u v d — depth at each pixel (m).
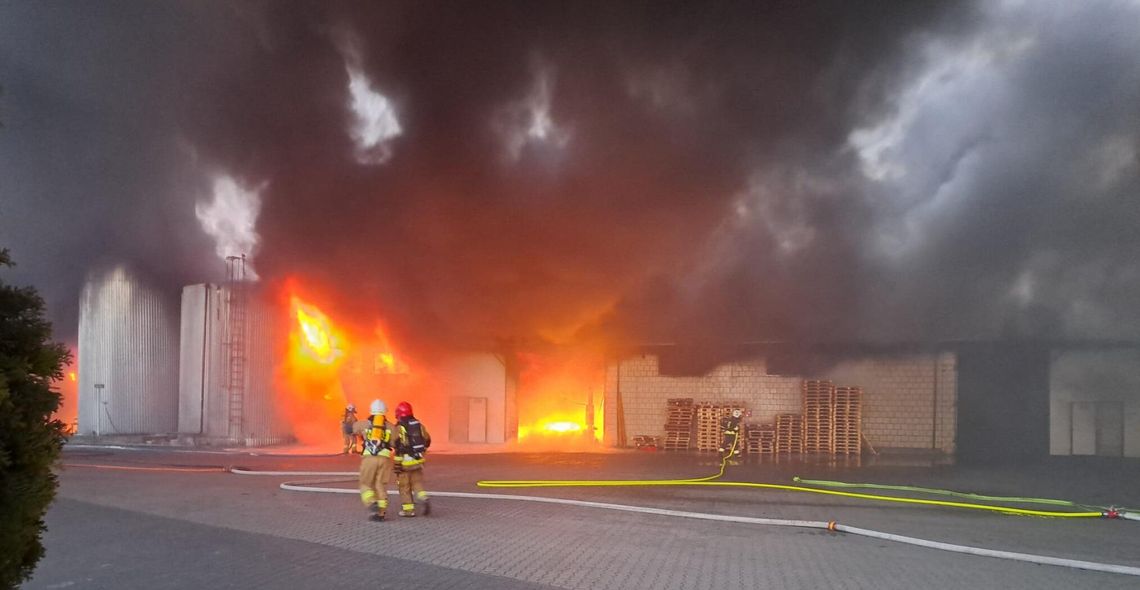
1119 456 17.78
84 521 8.22
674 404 20.52
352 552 6.63
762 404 20.48
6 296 2.69
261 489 11.18
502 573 5.93
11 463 2.54
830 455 18.77
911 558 6.91
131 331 23.36
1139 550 7.54
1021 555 6.87
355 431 17.92
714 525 8.50
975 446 18.77
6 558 2.52
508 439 21.52
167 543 7.00
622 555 6.73
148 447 20.20
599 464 16.00
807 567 6.42
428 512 8.82
